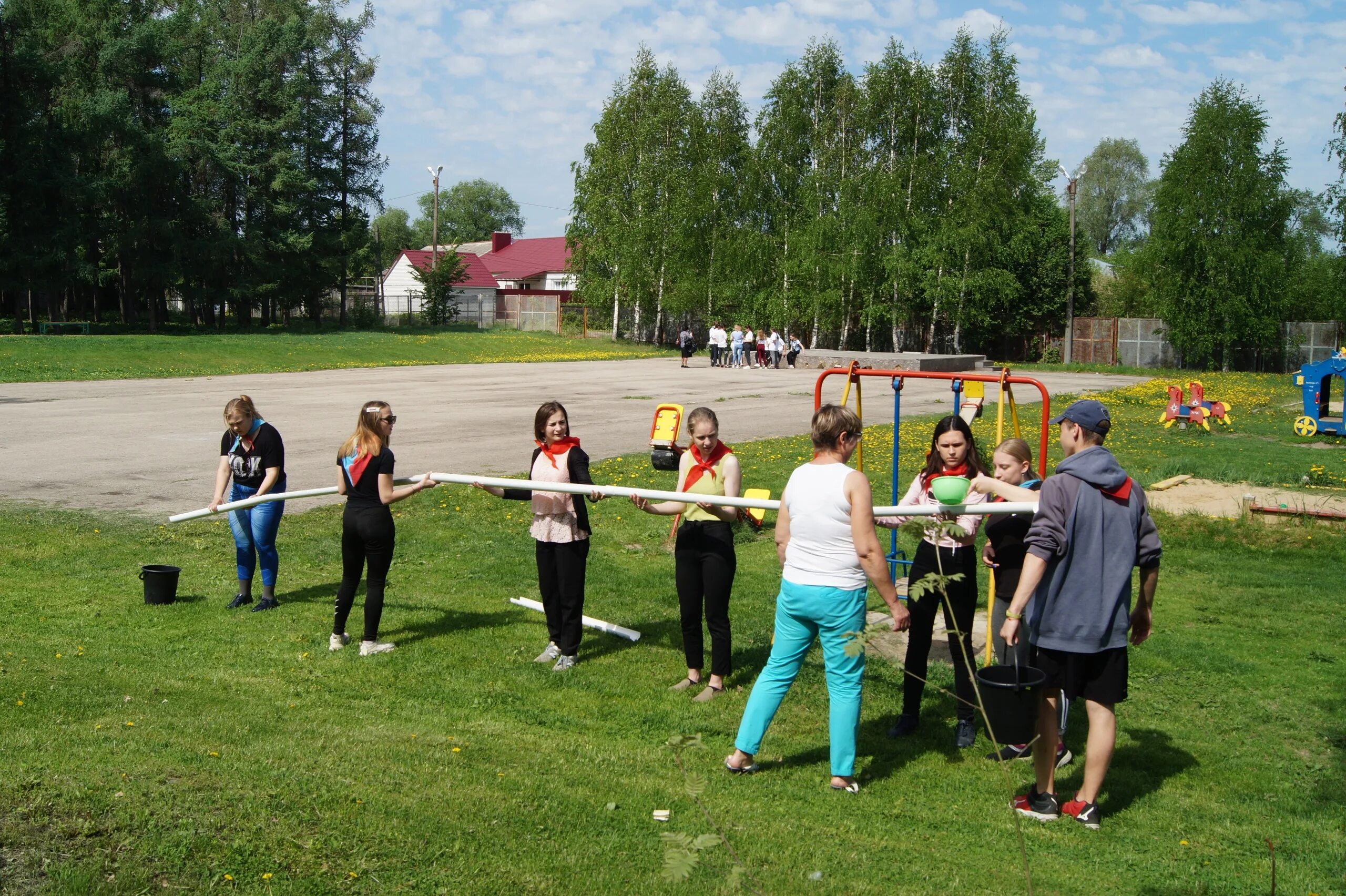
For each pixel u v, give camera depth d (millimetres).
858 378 7055
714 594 5891
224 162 47875
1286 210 45875
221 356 35656
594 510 11438
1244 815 4543
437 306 58406
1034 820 4406
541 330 59406
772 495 12516
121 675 5656
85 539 9547
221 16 55531
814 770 4871
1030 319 53344
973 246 48062
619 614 7566
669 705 5719
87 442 16062
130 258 47781
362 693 5680
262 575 7590
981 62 49062
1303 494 12742
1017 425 6691
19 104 41750
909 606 5340
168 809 3785
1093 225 96188
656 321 55844
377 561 6422
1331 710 5859
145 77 48188
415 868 3584
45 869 3348
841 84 51031
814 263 49469
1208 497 12531
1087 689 4340
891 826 4293
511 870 3621
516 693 5809
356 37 56250
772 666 4738
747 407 24422
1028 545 4242
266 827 3744
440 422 19672
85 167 45688
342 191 55500
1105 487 4191
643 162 52375
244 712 5145
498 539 10055
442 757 4652
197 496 11820
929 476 5473
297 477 13070
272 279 51812
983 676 4402
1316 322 46500
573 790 4395
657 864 3756
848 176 50219
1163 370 46000
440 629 7078
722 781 4664
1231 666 6582
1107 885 3812
